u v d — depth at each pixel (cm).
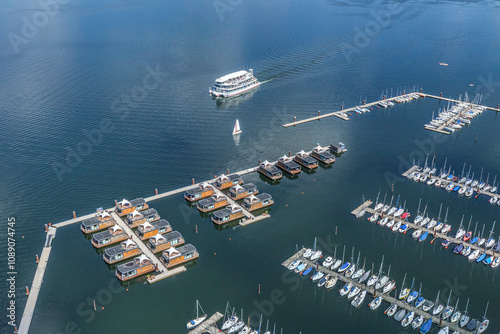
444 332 16412
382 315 17325
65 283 18862
